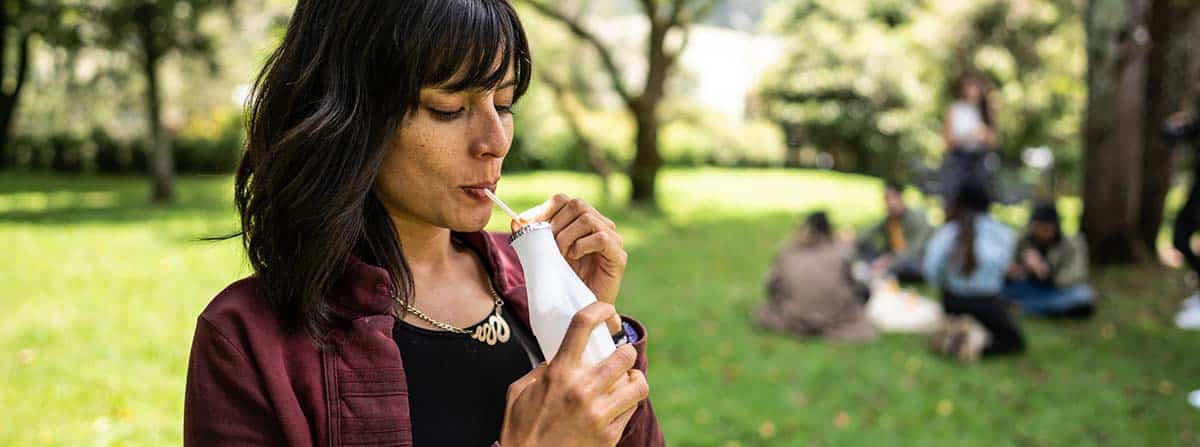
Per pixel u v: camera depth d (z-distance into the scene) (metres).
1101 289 7.73
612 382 0.93
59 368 4.98
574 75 18.30
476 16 0.94
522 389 0.98
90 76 18.86
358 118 0.94
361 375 0.98
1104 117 8.48
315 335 0.97
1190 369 5.49
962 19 18.30
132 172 20.75
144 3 12.97
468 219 1.00
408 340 1.06
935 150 19.89
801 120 21.58
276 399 0.93
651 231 11.14
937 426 4.46
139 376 4.91
